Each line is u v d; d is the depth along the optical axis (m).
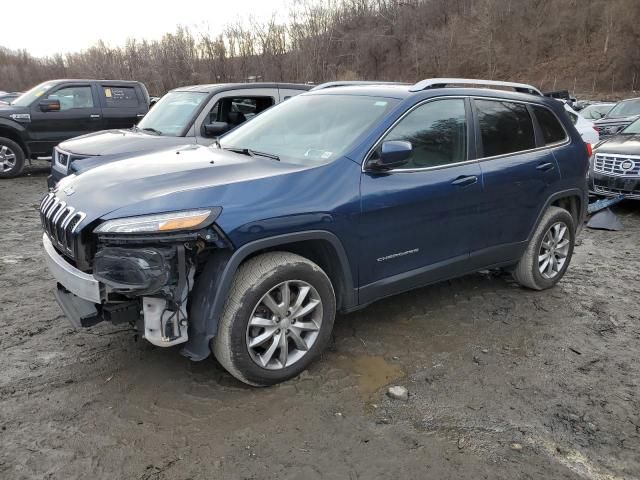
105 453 2.75
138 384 3.37
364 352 3.83
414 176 3.83
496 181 4.33
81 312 3.15
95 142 7.21
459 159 4.18
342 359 3.72
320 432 2.95
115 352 3.78
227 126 7.36
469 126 4.27
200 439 2.87
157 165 3.61
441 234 4.04
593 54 50.44
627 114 16.48
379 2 60.03
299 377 3.47
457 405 3.22
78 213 3.10
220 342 3.12
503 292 5.06
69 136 11.78
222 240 3.00
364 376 3.52
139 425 2.98
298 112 4.39
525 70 53.47
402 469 2.69
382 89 4.25
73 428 2.94
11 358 3.68
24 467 2.64
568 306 4.78
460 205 4.09
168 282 2.94
